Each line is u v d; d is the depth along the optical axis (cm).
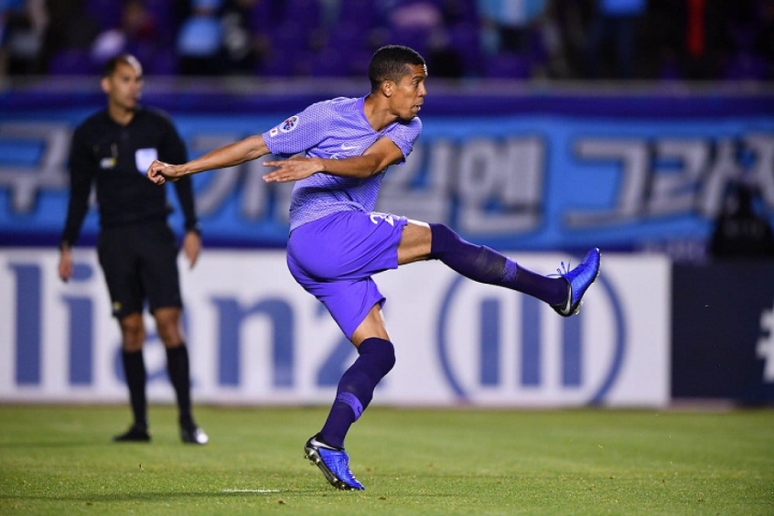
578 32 4569
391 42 4419
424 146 3688
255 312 3344
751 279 3412
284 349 3344
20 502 1427
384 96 1555
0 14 4519
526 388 3347
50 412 3186
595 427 2912
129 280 2394
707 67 4256
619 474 1909
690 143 3691
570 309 1698
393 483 1720
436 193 3675
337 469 1496
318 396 3341
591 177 3688
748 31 4419
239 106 3712
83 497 1494
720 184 3681
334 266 1547
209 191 3675
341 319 1580
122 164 2350
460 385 3347
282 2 4612
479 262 1627
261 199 3681
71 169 2425
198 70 4297
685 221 3681
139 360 2455
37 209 3678
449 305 3347
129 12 4519
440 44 4203
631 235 3678
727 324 3403
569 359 3353
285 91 3775
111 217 2375
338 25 4588
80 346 3312
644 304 3384
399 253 1583
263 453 2228
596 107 3700
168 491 1573
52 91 3706
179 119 3712
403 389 3347
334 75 4322
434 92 3700
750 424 3000
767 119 3684
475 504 1445
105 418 3034
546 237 3672
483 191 3678
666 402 3381
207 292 3338
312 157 1475
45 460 2036
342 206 1567
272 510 1347
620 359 3372
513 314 3350
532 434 2723
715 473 1930
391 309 3350
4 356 3306
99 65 4331
